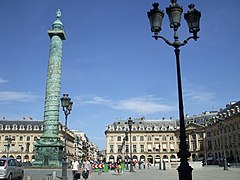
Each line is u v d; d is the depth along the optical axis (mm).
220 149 86812
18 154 96812
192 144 102250
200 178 21703
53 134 43438
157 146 108125
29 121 102938
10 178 20016
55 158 42406
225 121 83250
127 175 29578
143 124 111375
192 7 10398
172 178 23016
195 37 10062
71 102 23359
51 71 45594
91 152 170250
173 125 111438
